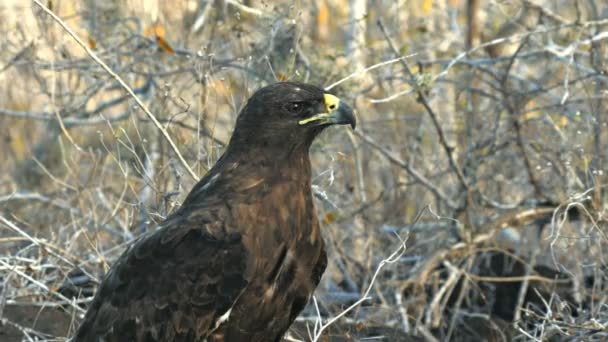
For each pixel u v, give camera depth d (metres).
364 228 13.79
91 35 14.63
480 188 14.60
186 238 9.11
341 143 14.54
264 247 9.14
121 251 12.53
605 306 11.75
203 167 11.53
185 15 14.84
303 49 13.96
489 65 15.09
